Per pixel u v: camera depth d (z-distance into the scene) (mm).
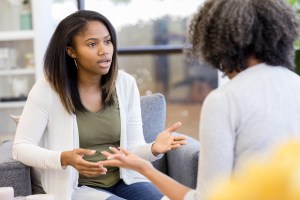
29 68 4039
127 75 1930
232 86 1003
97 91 1827
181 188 1076
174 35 4723
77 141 1759
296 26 1052
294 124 993
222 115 979
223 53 1021
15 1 4008
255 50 1020
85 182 1811
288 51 1052
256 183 350
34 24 3891
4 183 1730
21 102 4047
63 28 1749
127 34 4730
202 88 4848
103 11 4574
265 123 970
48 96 1736
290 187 340
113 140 1820
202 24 1049
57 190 1729
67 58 1770
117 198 1634
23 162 1730
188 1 4648
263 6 1009
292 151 374
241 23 987
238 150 994
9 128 4148
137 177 1874
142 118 2197
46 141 1804
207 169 984
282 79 1024
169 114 4918
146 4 4668
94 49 1733
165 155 2186
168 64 4781
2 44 4086
